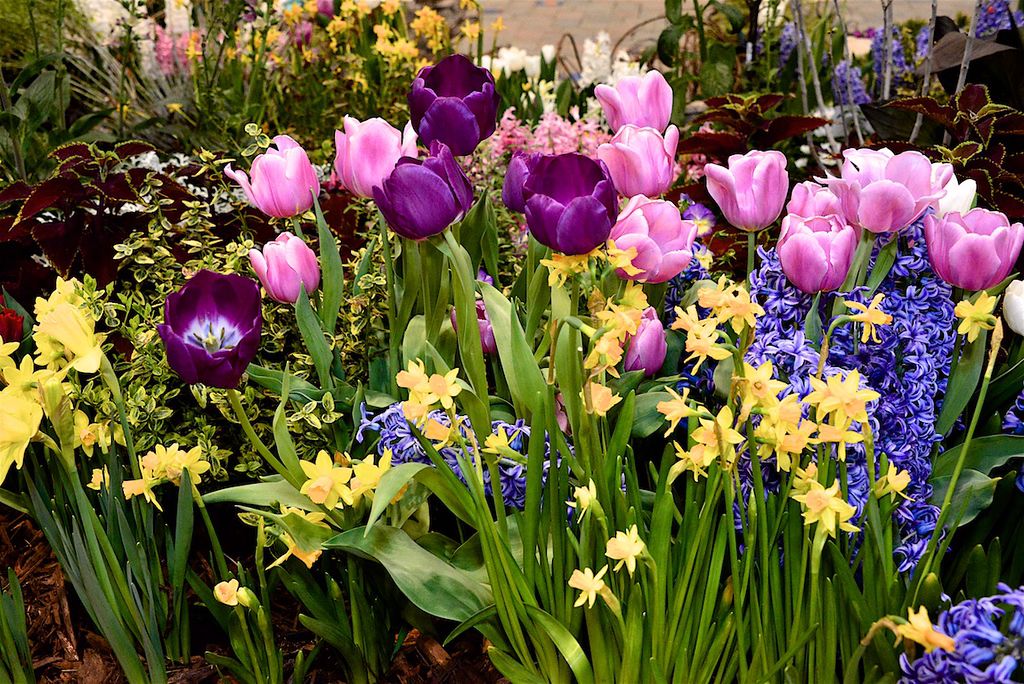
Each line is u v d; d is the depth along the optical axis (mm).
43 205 1962
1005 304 1341
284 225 2211
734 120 2598
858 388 1159
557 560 1242
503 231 2189
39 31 3691
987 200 2008
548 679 1314
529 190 1137
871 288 1376
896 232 1368
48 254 1996
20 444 1234
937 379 1403
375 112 3705
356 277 1684
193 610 1567
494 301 1370
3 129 2752
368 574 1426
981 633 1020
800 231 1262
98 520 1309
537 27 7023
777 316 1381
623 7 7605
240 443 1646
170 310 1142
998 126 2129
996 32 2525
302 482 1275
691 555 1165
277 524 1276
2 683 1392
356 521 1308
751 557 1140
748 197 1383
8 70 3686
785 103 3438
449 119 1286
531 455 1179
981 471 1315
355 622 1377
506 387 1537
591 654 1305
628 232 1260
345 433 1486
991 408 1440
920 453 1278
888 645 1157
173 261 1710
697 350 1113
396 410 1319
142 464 1279
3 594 1365
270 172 1416
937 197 1298
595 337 1093
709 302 1122
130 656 1363
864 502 1192
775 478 1219
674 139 1388
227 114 3494
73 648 1555
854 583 1123
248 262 1753
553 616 1276
